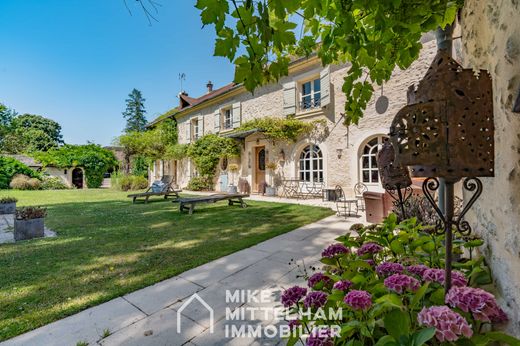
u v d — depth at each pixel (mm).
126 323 1893
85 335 1763
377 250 1559
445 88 916
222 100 12820
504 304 1019
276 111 10375
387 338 862
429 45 6605
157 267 2943
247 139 11648
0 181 17250
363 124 7812
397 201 2281
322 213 6004
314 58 8852
